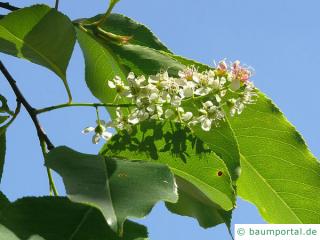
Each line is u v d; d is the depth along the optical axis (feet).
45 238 1.00
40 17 1.26
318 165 1.45
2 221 1.00
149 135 1.28
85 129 1.34
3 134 1.33
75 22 1.41
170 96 1.30
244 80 1.34
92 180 1.03
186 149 1.28
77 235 1.02
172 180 1.06
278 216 1.50
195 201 1.32
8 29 1.26
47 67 1.31
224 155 1.35
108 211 0.95
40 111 1.29
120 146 1.28
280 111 1.43
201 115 1.31
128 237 1.03
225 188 1.27
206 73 1.35
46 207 1.03
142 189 1.02
